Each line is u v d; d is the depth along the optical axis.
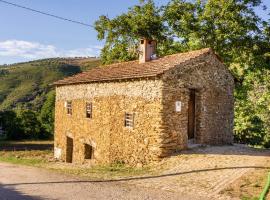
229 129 18.84
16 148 37.34
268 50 27.55
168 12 30.36
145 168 15.21
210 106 17.70
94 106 20.39
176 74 15.88
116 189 10.59
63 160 24.05
